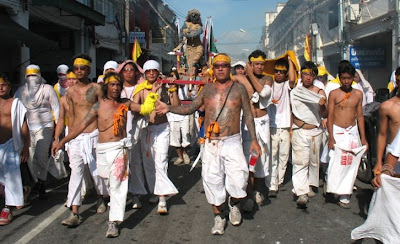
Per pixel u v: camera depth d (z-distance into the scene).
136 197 5.52
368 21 19.97
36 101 6.20
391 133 3.65
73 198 4.79
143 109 4.66
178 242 4.30
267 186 6.00
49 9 13.90
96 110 4.60
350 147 5.34
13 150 5.08
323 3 25.61
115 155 4.48
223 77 4.47
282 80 5.81
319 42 27.25
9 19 10.91
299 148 5.55
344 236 4.42
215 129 4.37
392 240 3.40
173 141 8.60
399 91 3.61
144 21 27.20
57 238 4.45
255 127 5.00
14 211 5.45
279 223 4.86
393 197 3.40
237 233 4.54
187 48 8.48
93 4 18.06
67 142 4.92
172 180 7.25
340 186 5.35
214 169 4.42
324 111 5.68
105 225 4.87
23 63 11.62
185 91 8.93
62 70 7.81
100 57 20.92
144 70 5.46
